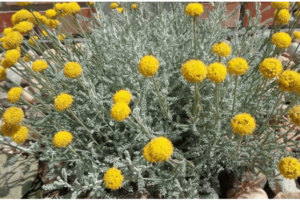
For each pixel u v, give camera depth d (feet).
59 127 0.85
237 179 0.75
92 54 1.06
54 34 0.98
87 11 1.42
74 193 0.68
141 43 1.01
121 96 0.58
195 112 0.67
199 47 0.97
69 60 1.01
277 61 0.54
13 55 0.74
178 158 0.74
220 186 0.82
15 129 0.62
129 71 0.88
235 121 0.50
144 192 0.77
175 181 0.69
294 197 0.73
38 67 0.75
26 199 0.86
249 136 0.74
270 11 1.33
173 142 0.88
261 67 0.55
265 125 0.72
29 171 0.90
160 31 1.06
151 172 0.72
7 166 0.88
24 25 0.79
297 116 0.52
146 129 0.70
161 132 0.77
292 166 0.50
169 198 0.69
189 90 0.89
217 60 0.91
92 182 0.70
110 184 0.54
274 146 0.71
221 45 0.59
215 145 0.73
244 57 0.98
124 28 1.15
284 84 0.54
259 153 0.75
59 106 0.60
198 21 1.22
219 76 0.52
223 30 1.05
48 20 0.98
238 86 0.85
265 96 0.87
